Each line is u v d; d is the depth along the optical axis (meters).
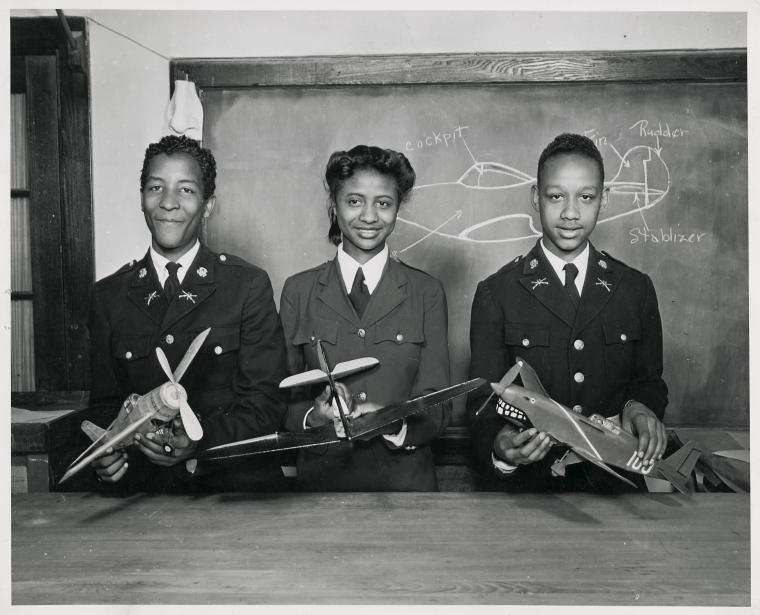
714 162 2.30
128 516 1.53
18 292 2.36
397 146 2.32
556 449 1.87
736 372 2.32
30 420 2.02
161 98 2.33
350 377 1.80
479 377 1.84
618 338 1.84
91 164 2.32
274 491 1.87
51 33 2.28
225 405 1.79
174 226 1.81
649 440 1.58
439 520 1.49
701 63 2.26
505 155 2.31
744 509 1.56
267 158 2.33
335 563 1.30
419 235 2.33
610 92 2.30
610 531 1.43
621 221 2.31
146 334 1.82
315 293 1.90
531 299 1.87
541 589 1.20
